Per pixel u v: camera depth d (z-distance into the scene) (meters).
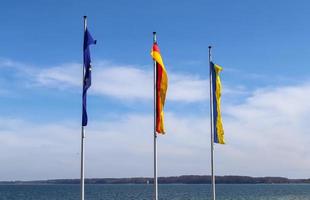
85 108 24.78
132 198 115.12
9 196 128.75
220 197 119.81
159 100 26.98
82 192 24.45
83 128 24.81
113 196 126.81
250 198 114.31
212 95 31.02
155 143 26.88
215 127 30.75
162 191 172.88
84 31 25.17
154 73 27.27
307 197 120.06
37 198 117.81
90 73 24.86
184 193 149.00
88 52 25.02
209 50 31.27
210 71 31.17
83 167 24.64
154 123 27.00
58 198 116.81
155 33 27.39
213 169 30.72
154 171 26.72
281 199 109.75
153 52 27.14
